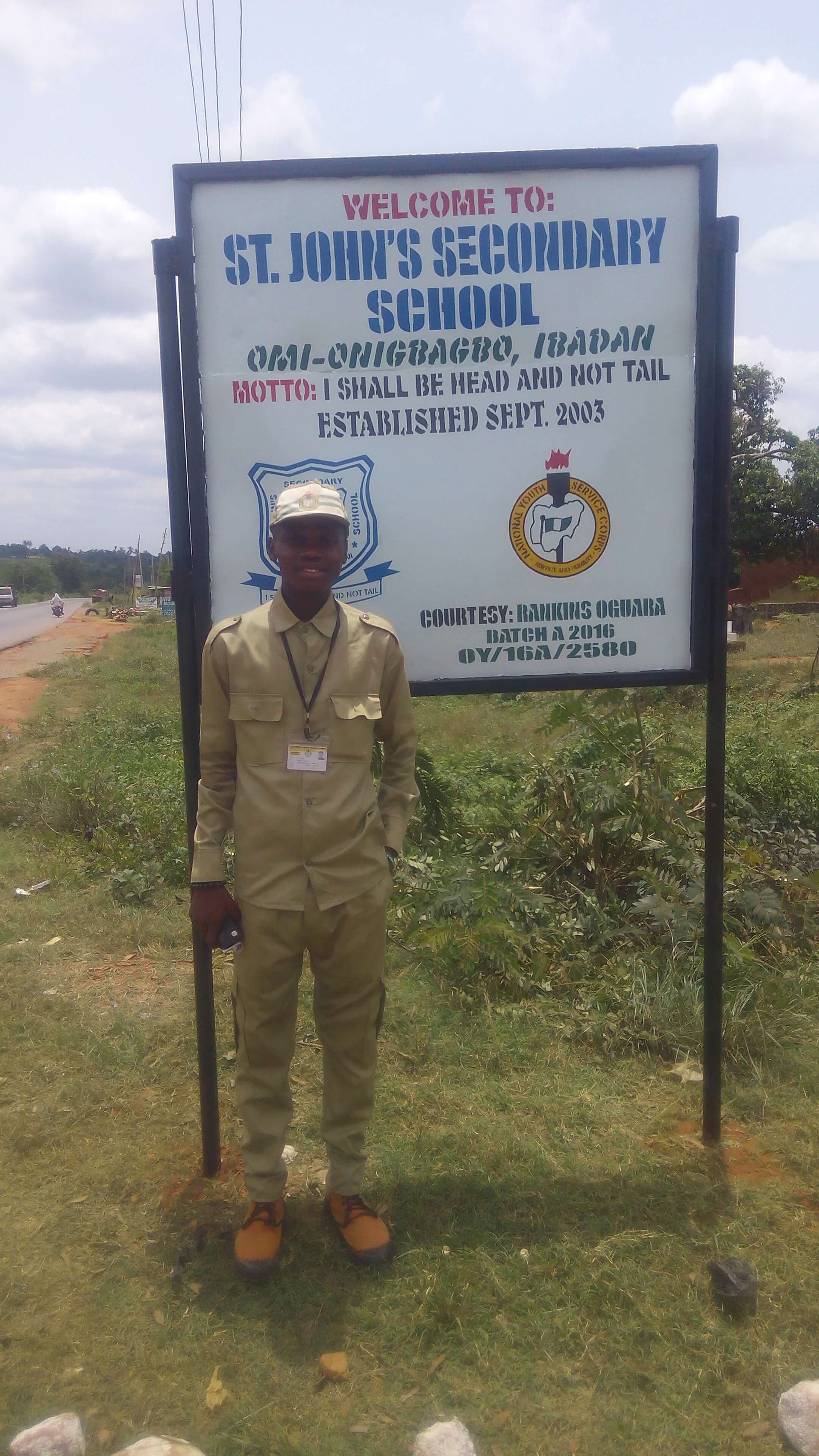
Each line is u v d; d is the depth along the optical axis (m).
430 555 2.85
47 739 11.05
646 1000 3.79
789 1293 2.45
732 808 5.49
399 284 2.72
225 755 2.55
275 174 2.65
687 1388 2.20
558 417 2.80
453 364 2.77
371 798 2.54
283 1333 2.37
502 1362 2.27
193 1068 3.59
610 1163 2.97
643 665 2.92
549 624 2.89
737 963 3.99
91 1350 2.32
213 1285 2.52
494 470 2.82
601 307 2.77
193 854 2.58
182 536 2.75
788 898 4.67
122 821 6.54
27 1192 2.89
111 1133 3.19
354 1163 2.67
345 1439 2.08
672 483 2.85
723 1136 3.12
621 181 2.72
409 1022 3.86
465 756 7.88
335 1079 2.65
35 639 34.59
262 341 2.72
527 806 5.29
